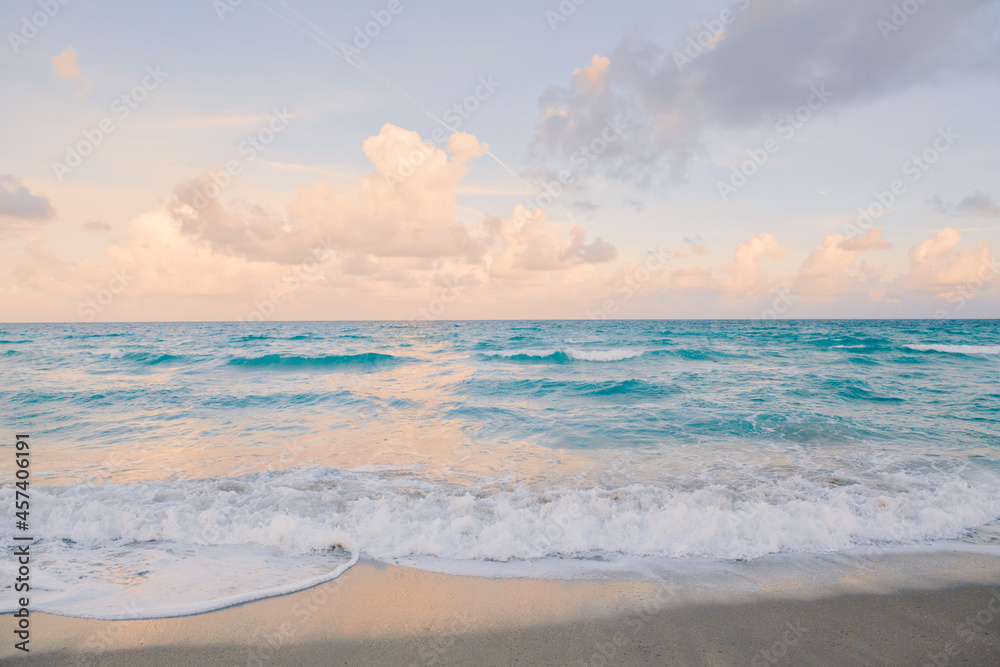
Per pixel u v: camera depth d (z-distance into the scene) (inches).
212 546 197.2
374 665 128.1
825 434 381.7
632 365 848.9
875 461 315.0
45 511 224.7
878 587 166.7
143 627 142.6
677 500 243.3
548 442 367.9
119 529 206.8
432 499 244.5
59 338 1691.7
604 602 157.8
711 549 193.8
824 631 142.9
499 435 389.4
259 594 160.1
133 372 796.0
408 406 507.5
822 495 252.5
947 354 989.2
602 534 204.8
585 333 2059.5
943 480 277.0
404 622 146.6
